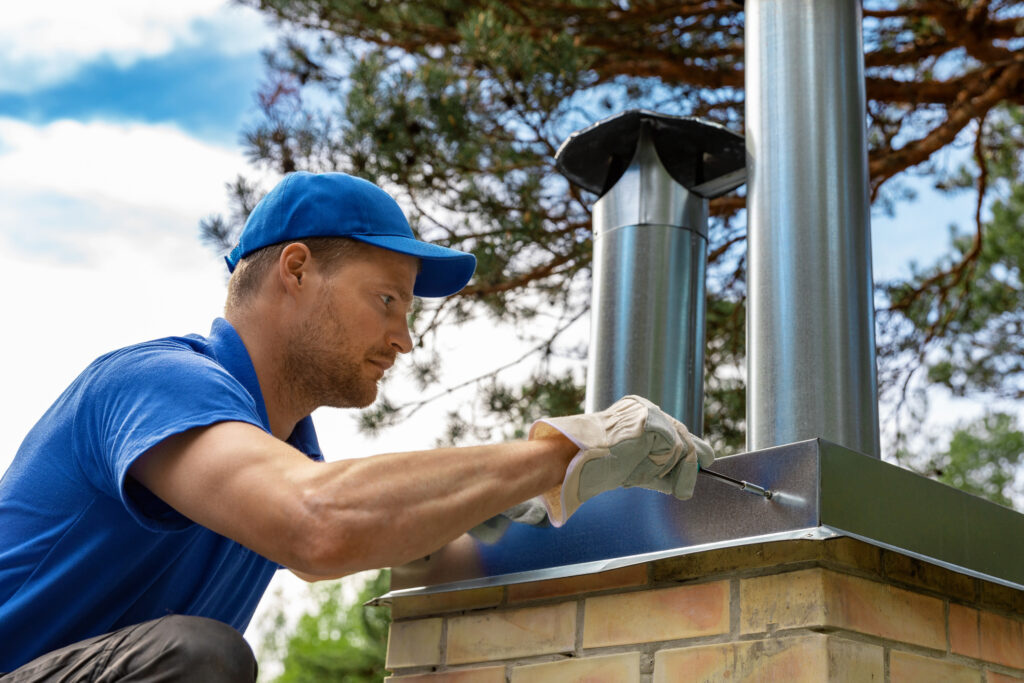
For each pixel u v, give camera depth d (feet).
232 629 3.66
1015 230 17.26
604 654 4.91
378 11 14.79
